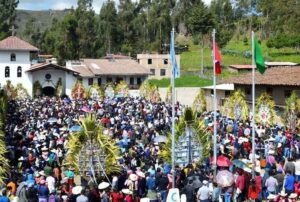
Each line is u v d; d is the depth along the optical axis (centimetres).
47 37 14312
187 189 1978
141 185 2066
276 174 2159
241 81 5366
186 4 16125
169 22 15375
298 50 12250
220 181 2016
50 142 2808
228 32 13862
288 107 3728
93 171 2300
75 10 14400
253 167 2244
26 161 2397
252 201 2062
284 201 1791
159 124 3772
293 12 14025
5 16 15262
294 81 4616
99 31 14712
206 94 6319
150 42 15138
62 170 2464
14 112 4647
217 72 2708
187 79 9469
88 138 2312
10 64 8125
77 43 13788
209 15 12812
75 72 8262
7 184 1920
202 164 2527
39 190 1881
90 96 6712
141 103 5341
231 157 2638
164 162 2438
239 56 12244
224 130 3516
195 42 14112
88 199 1802
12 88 7094
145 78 8894
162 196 2044
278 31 14100
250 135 3231
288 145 2842
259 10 15088
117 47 14662
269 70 5628
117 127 3578
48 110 4656
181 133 2552
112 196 1869
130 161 2448
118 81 8719
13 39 8262
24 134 3203
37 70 8112
